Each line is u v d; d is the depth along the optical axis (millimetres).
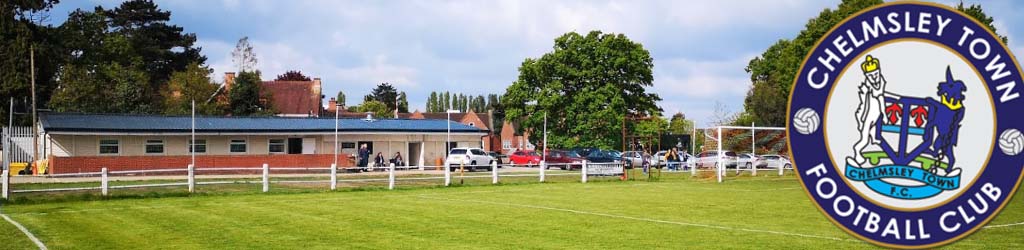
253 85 75438
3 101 59438
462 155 54219
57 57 66062
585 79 71562
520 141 106188
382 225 19406
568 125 71938
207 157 49875
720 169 41344
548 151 62469
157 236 17375
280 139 53875
